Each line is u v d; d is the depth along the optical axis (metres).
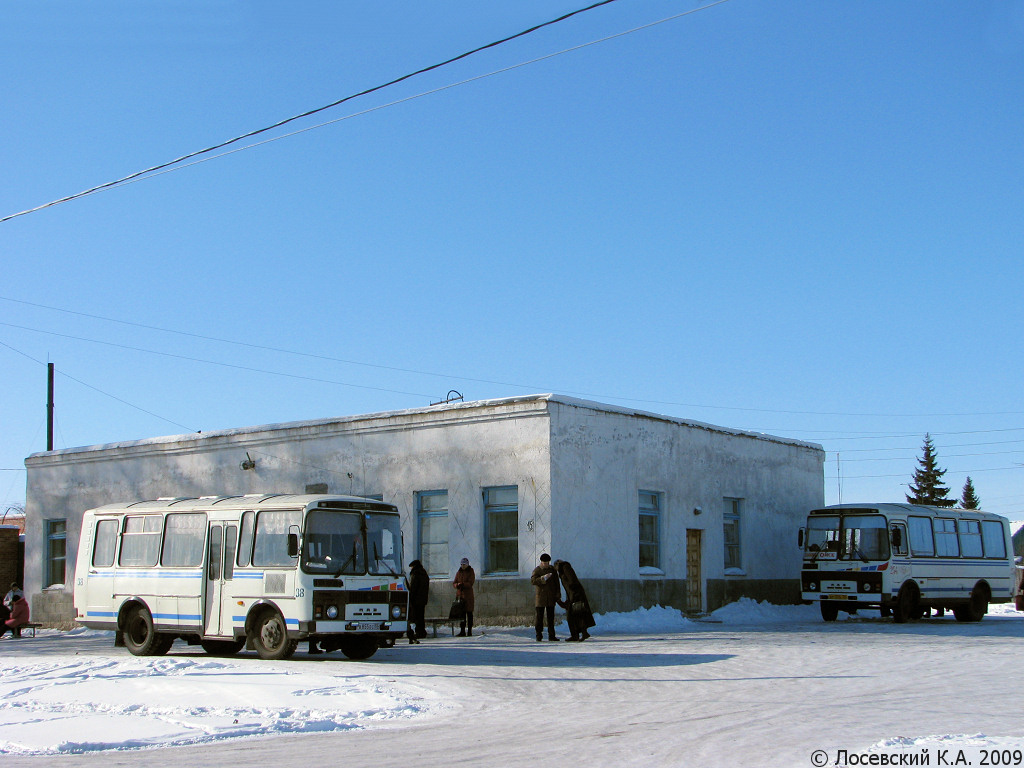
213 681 15.54
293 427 32.47
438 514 29.28
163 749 10.85
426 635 25.12
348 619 18.72
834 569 30.91
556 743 10.68
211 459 34.31
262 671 16.73
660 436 31.30
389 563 19.67
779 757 9.57
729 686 15.29
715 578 32.94
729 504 34.75
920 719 11.79
